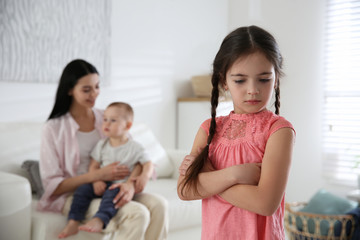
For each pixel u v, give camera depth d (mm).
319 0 3520
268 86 906
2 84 2453
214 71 1018
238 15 4062
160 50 3453
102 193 1885
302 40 3629
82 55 2842
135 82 3256
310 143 3594
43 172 1947
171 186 2393
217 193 946
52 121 2051
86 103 2057
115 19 3096
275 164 883
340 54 3418
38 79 2600
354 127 3355
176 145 3645
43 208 1892
